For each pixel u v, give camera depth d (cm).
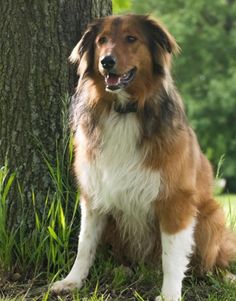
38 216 666
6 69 661
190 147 620
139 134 592
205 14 3088
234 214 862
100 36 600
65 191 661
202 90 2827
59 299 595
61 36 664
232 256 711
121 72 580
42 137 666
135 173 596
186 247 610
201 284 661
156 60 600
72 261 651
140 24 599
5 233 642
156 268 670
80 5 676
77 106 627
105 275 648
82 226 632
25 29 657
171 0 3061
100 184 609
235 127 2744
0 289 626
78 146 625
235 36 2919
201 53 2886
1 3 657
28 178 668
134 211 620
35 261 651
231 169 2664
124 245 671
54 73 664
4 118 668
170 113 600
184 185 604
